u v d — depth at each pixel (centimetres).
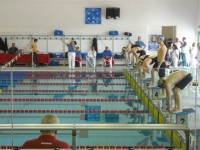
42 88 907
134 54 1021
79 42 1628
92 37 1625
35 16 1600
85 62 1578
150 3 1620
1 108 719
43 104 791
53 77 937
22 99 819
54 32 1598
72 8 1605
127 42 1633
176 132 469
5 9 1585
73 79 962
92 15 1609
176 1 1619
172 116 535
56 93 895
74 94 898
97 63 1580
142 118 696
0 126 309
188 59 1580
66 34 1619
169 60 1402
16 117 673
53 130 298
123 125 320
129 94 895
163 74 606
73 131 299
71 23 1614
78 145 503
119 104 805
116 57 1571
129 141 530
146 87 779
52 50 1623
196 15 1625
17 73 634
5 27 1595
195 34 1633
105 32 1628
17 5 1588
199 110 513
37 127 300
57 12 1605
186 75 538
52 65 1547
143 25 1631
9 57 1464
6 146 463
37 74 898
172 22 1631
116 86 966
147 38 1639
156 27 1642
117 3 1614
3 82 710
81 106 784
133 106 786
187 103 539
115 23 1627
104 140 528
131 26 1630
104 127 308
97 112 743
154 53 1648
